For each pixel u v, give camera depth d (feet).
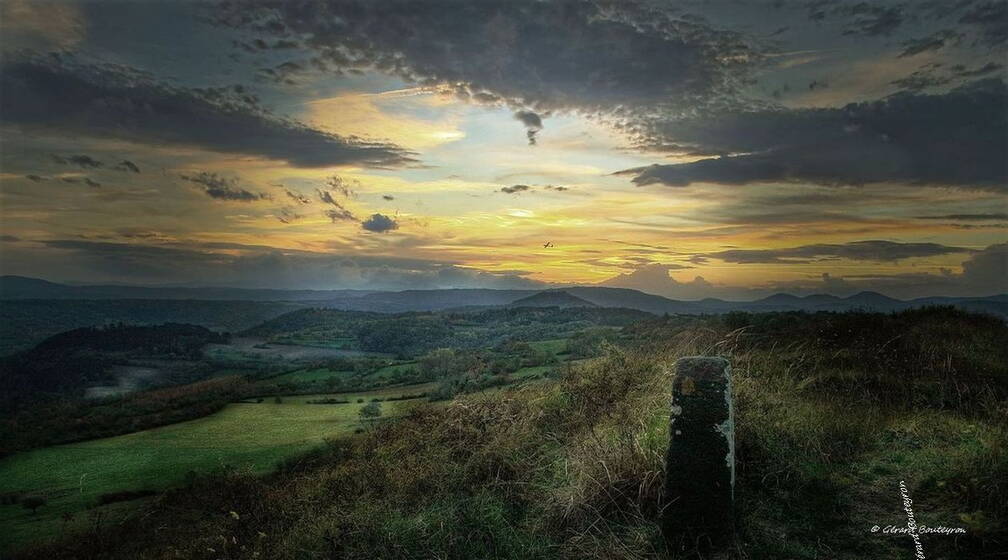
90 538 47.34
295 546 15.88
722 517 12.23
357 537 15.17
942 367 25.36
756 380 21.36
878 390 23.62
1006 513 12.30
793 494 14.24
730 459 12.38
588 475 15.14
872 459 16.14
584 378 24.56
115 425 167.84
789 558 11.66
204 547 19.51
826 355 28.02
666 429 16.39
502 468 18.11
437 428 24.02
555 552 13.32
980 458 14.24
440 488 17.44
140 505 79.10
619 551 12.54
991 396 21.66
